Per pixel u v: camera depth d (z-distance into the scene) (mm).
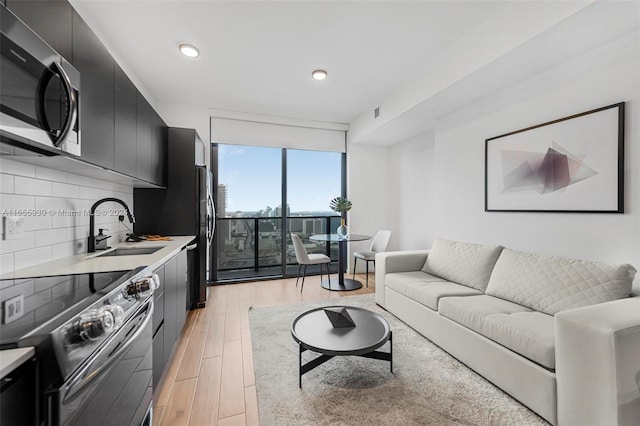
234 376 1926
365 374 1916
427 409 1581
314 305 3312
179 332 2309
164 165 2982
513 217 2596
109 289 1018
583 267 1863
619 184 1842
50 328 696
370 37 2365
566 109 2141
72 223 1859
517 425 1460
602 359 1229
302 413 1557
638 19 1626
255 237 4770
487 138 2822
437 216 3502
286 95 3551
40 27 1091
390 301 3021
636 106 1767
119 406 1017
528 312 1883
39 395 660
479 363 1880
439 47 2529
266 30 2262
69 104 1124
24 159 1354
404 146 4598
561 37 1805
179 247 2285
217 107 3947
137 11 2025
